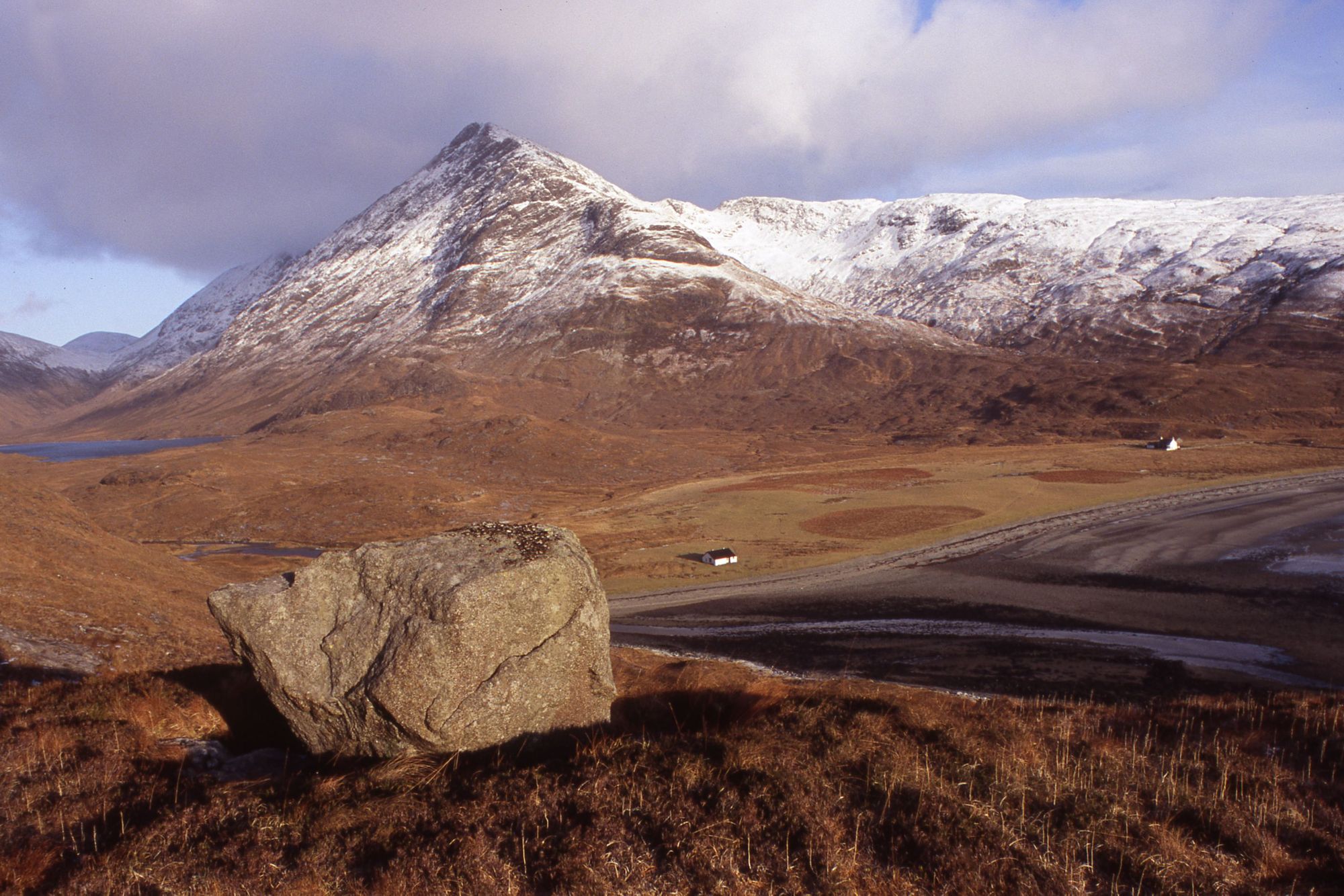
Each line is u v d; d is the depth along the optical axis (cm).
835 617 4762
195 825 847
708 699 1426
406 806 886
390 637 1033
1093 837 854
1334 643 3716
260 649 1073
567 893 732
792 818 862
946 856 802
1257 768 1116
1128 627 4172
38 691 1308
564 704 1112
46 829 839
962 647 3903
